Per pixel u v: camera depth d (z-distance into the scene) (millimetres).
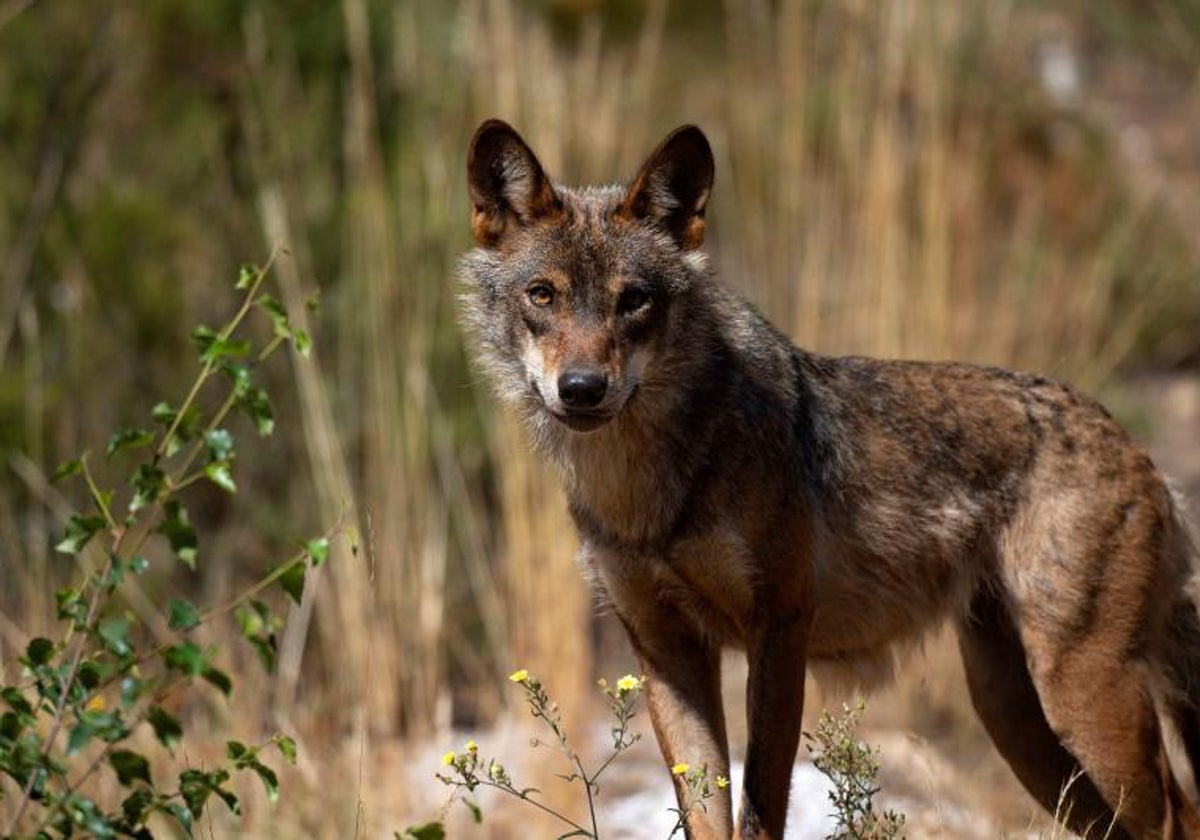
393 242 13805
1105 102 21594
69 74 15859
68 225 14961
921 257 13930
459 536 13953
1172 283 18438
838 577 8820
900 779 10750
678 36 19766
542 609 12016
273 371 14797
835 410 8836
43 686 6102
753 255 15758
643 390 8227
